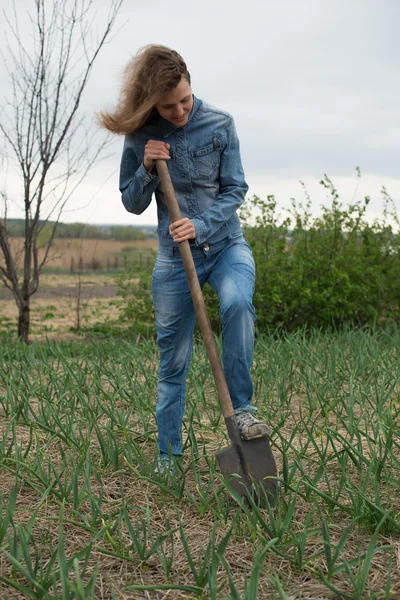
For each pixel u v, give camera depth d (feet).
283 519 9.20
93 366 19.72
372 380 17.94
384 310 29.60
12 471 10.59
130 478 11.14
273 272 28.27
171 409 11.31
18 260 28.12
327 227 29.58
